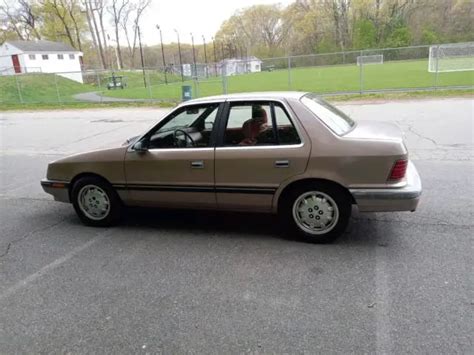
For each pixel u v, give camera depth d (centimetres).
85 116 1762
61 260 383
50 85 3631
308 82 2803
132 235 436
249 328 264
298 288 309
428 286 301
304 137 368
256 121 386
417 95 1588
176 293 312
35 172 788
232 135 396
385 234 399
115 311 292
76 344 258
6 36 6053
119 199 450
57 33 6116
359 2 6378
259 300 296
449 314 266
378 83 2331
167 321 276
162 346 251
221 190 400
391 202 354
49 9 5869
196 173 404
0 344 262
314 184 373
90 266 367
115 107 2061
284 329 261
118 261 374
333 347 241
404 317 265
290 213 388
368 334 251
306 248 379
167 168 413
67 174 461
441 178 577
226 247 391
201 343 252
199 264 358
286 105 377
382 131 389
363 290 301
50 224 486
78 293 320
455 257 344
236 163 387
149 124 1370
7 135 1336
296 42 7681
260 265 350
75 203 468
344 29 6738
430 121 1053
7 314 295
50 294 321
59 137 1220
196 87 2242
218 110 400
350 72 3512
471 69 2516
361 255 358
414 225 417
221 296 304
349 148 356
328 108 412
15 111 2191
